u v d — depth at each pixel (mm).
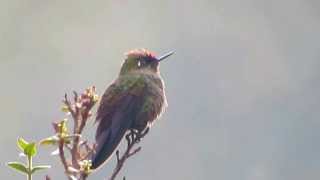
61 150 4379
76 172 4348
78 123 4570
